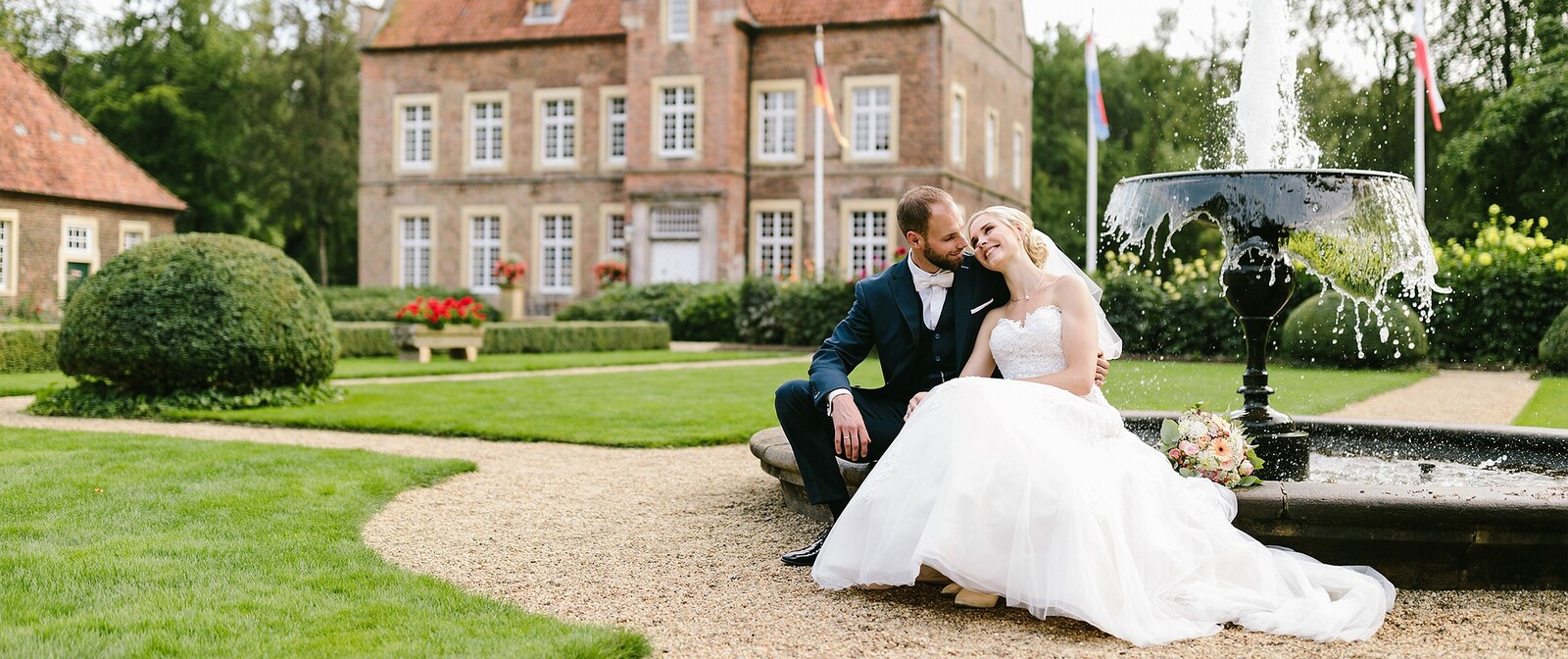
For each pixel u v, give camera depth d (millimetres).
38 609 3779
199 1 39406
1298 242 6102
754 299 24891
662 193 30312
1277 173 5254
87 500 5715
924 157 29359
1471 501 4020
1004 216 4703
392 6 34281
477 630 3557
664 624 3801
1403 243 5465
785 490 5859
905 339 4832
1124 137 46844
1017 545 3793
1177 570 3943
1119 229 5836
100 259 28906
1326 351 15906
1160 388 12789
